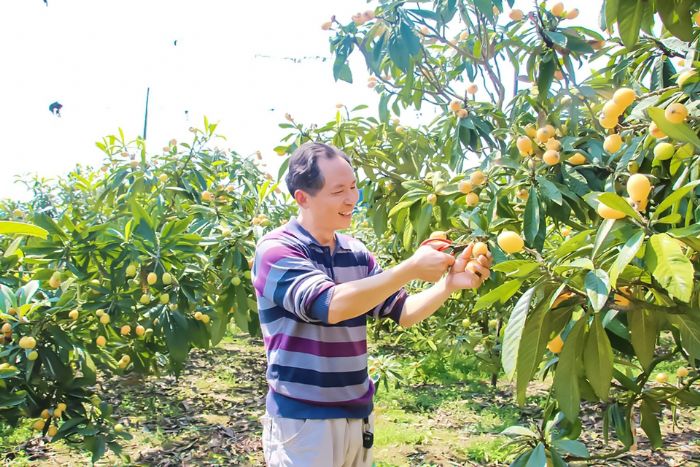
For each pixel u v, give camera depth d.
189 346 3.95
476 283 1.76
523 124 3.12
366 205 4.44
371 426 1.92
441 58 4.33
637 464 3.65
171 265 3.74
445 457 3.94
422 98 4.08
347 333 1.78
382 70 4.03
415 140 4.22
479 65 3.68
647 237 1.39
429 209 2.76
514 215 2.56
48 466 3.84
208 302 4.50
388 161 4.04
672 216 1.38
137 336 3.77
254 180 6.03
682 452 3.84
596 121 2.63
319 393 1.73
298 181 1.80
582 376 2.05
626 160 2.08
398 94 4.03
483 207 2.58
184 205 4.88
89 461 3.94
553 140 2.45
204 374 6.31
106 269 3.64
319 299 1.57
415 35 3.19
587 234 1.53
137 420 4.78
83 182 5.21
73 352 3.55
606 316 1.87
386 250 5.84
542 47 2.71
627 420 2.22
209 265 4.08
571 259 1.57
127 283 3.66
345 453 1.83
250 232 4.13
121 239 3.55
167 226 3.63
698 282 1.65
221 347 7.74
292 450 1.74
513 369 1.40
